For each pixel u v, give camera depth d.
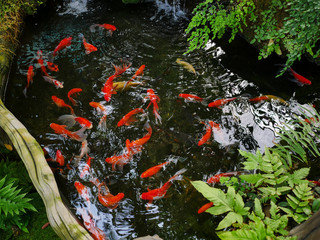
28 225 2.82
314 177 3.17
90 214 2.98
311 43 4.06
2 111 3.21
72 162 3.42
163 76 4.37
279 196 2.88
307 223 2.17
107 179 3.27
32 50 4.86
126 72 4.43
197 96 4.02
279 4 3.90
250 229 2.49
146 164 3.39
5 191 2.66
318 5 3.35
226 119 3.83
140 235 2.82
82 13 5.61
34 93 4.19
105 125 3.78
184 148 3.53
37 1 5.34
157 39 5.01
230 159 3.41
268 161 2.88
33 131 3.73
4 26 4.54
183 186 3.18
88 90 4.20
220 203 2.60
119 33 5.13
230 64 4.55
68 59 4.68
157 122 3.80
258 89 4.18
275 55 4.57
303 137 3.20
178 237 2.80
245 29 4.74
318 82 4.20
